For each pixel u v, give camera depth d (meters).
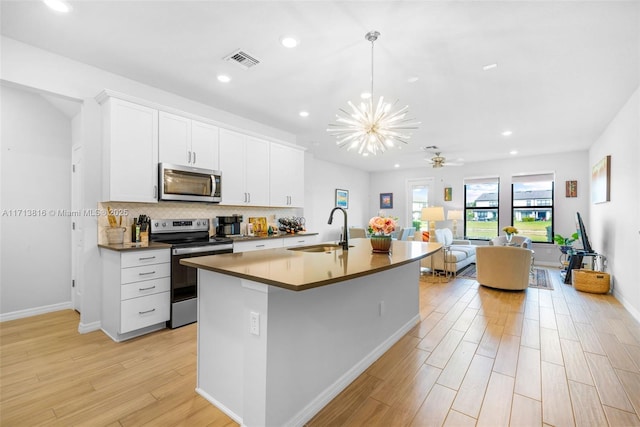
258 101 3.75
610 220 4.42
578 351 2.53
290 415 1.63
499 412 1.76
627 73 2.97
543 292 4.46
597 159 5.38
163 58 2.75
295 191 4.94
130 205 3.27
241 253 2.34
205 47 2.57
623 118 3.80
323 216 7.81
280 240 4.36
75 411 1.75
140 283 2.79
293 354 1.65
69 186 3.70
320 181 7.73
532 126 4.68
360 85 3.28
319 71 2.97
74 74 2.80
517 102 3.72
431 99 3.64
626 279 3.74
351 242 3.31
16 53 2.50
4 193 3.26
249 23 2.24
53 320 3.25
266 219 4.83
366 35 2.36
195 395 1.92
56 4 2.04
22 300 3.35
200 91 3.45
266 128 4.74
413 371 2.23
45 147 3.53
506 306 3.78
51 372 2.17
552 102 3.71
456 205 8.02
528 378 2.12
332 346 1.95
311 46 2.53
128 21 2.23
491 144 5.87
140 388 1.98
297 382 1.68
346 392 1.98
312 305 1.79
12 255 3.29
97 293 2.98
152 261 2.88
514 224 7.23
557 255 6.64
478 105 3.83
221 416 1.72
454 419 1.70
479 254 4.66
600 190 4.88
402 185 9.06
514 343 2.70
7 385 2.01
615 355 2.46
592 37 2.37
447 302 3.96
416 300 3.22
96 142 2.96
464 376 2.16
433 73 2.99
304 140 5.70
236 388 1.70
